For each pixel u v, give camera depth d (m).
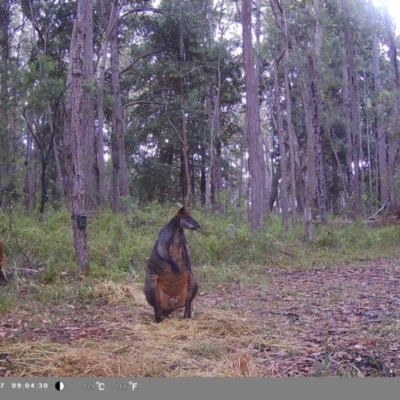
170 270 7.57
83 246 11.43
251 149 18.34
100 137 26.97
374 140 44.22
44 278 10.73
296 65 26.38
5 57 30.12
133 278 11.24
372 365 5.77
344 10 29.92
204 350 6.25
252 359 5.83
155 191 35.91
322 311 8.48
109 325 7.47
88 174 23.62
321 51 26.80
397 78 29.09
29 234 13.52
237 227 17.58
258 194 18.19
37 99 19.61
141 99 35.47
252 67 18.50
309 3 26.61
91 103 24.06
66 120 21.02
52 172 36.06
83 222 11.38
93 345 6.38
